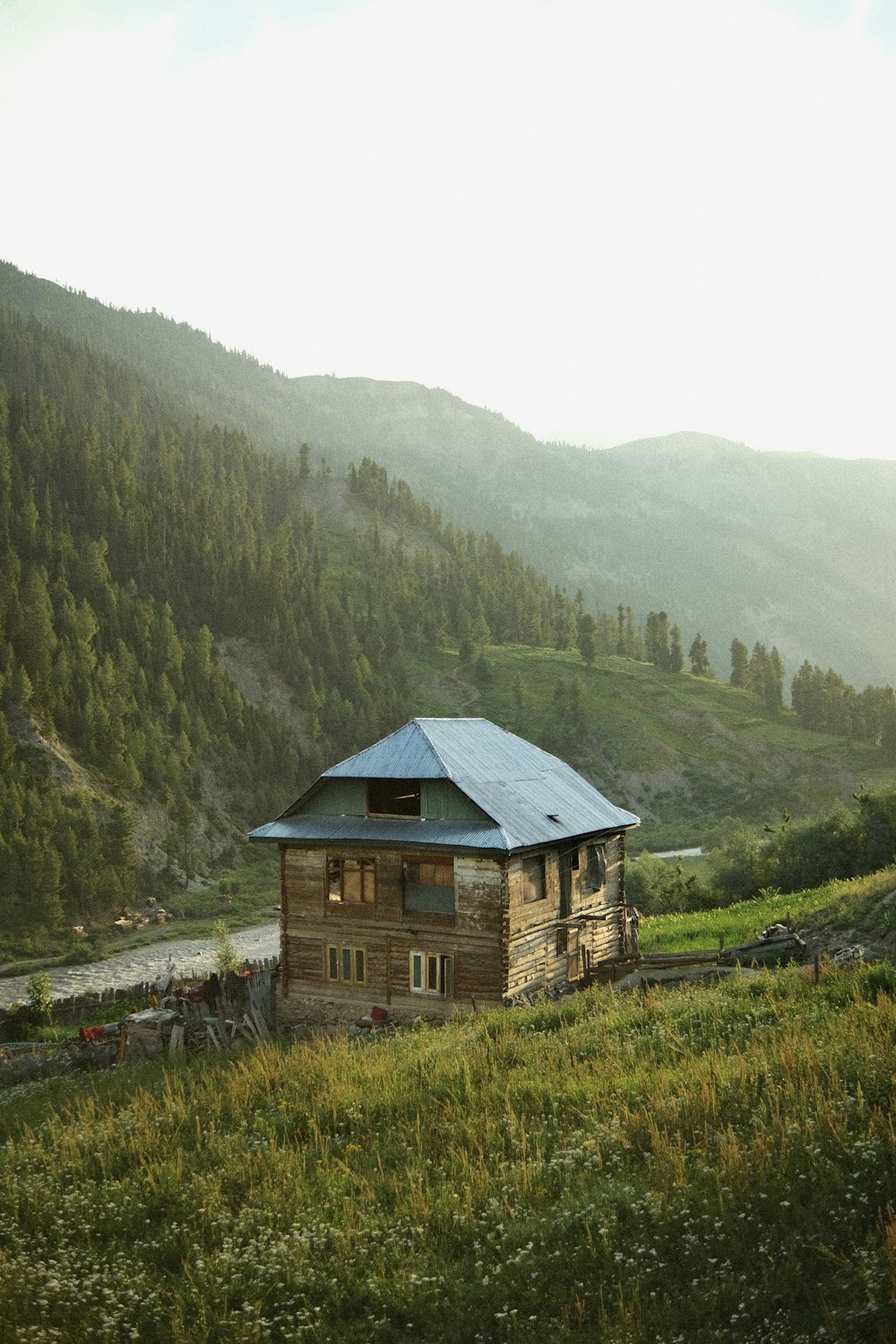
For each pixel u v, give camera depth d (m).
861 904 33.34
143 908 99.00
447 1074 17.28
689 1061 15.41
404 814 35.16
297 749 152.88
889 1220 9.83
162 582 184.88
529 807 34.47
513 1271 10.35
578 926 34.19
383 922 33.84
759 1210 10.51
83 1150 15.92
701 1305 9.25
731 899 60.09
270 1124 15.96
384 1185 12.93
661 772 183.12
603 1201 11.23
